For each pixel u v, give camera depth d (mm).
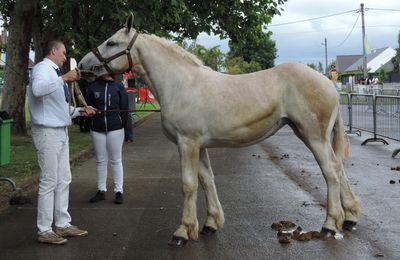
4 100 14359
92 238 5633
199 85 5188
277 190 7992
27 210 6910
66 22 10758
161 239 5559
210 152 12531
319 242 5293
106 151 7379
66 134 5551
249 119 5121
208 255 5000
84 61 5512
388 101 13070
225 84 5219
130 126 8000
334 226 5383
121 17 10016
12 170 9391
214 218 5645
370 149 12555
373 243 5223
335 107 5281
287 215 6457
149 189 8227
